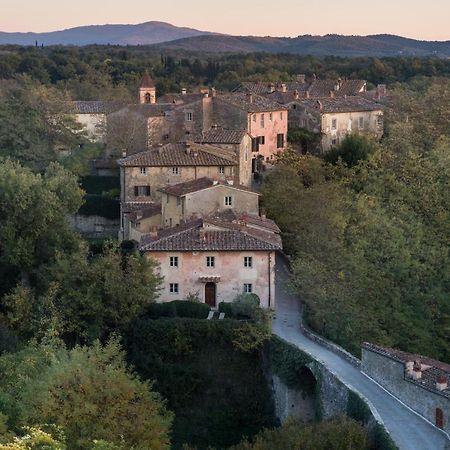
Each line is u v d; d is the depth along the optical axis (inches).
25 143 5403.5
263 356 3371.1
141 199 4803.2
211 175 4822.8
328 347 3164.4
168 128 5841.5
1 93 5861.2
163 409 2844.5
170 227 4028.1
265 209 4517.7
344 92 7288.4
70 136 5807.1
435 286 3590.1
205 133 5290.4
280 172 4854.8
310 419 3090.6
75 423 2399.1
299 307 3777.1
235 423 3316.9
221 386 3378.4
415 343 3348.9
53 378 2476.6
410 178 4338.1
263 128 5767.7
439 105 5654.5
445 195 4143.7
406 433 2352.4
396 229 3742.6
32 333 3614.7
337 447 2273.6
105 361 2721.5
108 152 5836.6
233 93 6205.7
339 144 5664.4
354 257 3597.4
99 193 5428.2
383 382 2704.2
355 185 4685.0
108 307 3538.4
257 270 3668.8
